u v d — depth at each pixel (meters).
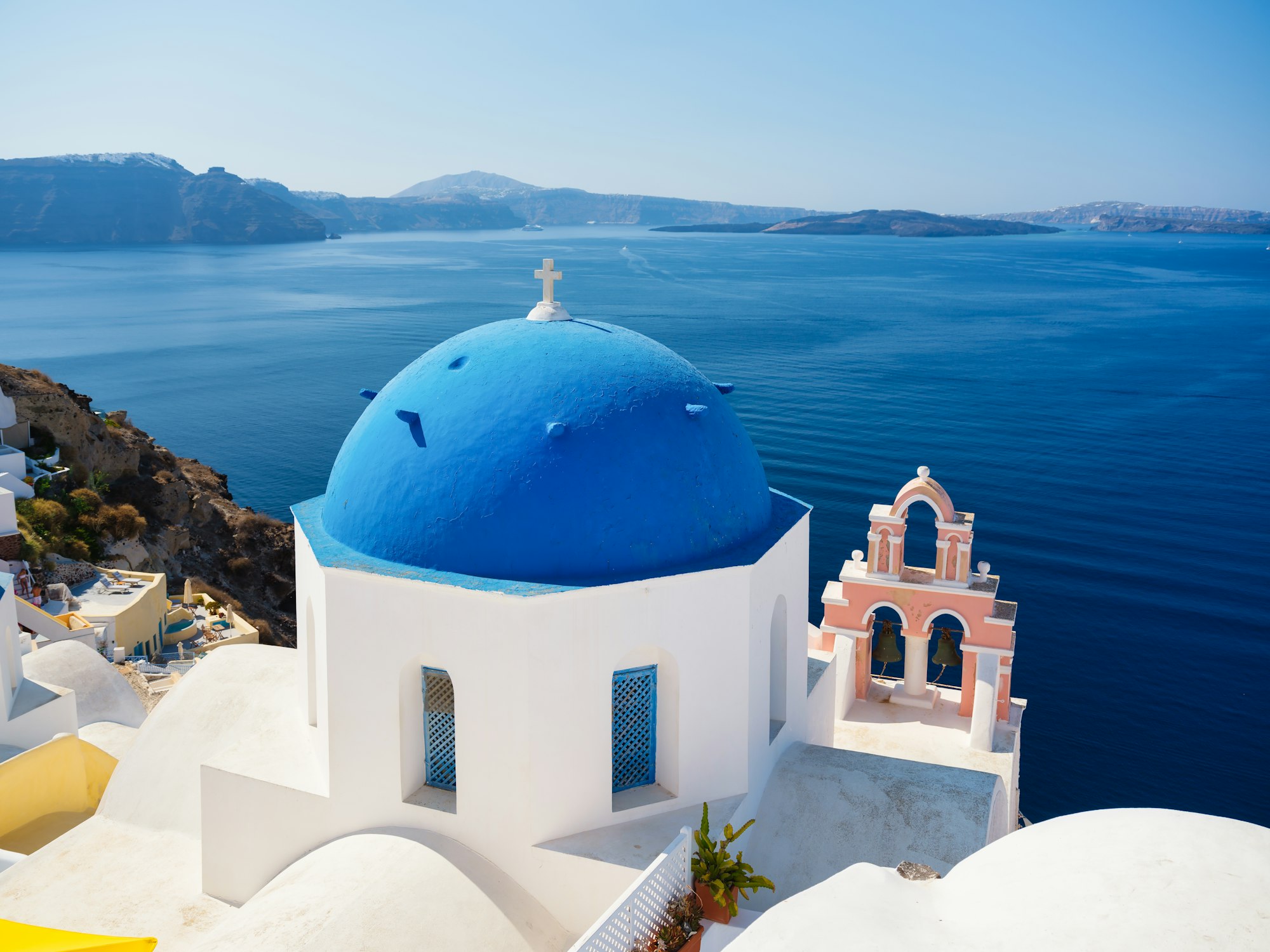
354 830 11.91
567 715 11.00
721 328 165.12
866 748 17.88
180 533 58.19
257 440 94.00
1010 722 18.80
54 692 19.80
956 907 7.36
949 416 98.00
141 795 14.36
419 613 11.07
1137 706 43.62
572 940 11.03
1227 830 7.05
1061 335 160.75
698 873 10.77
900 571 19.03
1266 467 82.19
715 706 11.98
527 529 11.10
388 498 11.73
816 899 7.71
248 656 16.02
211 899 12.66
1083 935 6.40
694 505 11.83
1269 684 45.69
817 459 80.31
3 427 51.72
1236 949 6.02
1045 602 53.91
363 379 125.00
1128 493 74.19
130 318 197.88
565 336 12.62
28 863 13.32
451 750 11.84
